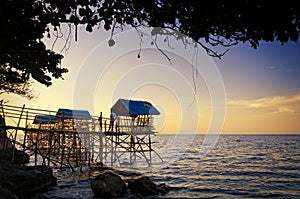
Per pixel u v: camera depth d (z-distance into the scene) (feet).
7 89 79.25
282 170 98.27
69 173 72.38
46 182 49.49
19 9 17.35
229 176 84.28
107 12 16.03
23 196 42.37
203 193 57.93
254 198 55.01
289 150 207.51
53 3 16.87
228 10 13.41
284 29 11.96
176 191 56.75
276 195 57.67
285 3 11.27
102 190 45.65
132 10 16.66
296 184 70.59
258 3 12.14
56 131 68.49
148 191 49.90
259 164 118.32
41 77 44.73
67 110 89.35
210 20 15.02
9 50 25.40
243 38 15.47
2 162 49.93
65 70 43.88
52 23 17.66
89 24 16.70
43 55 35.55
